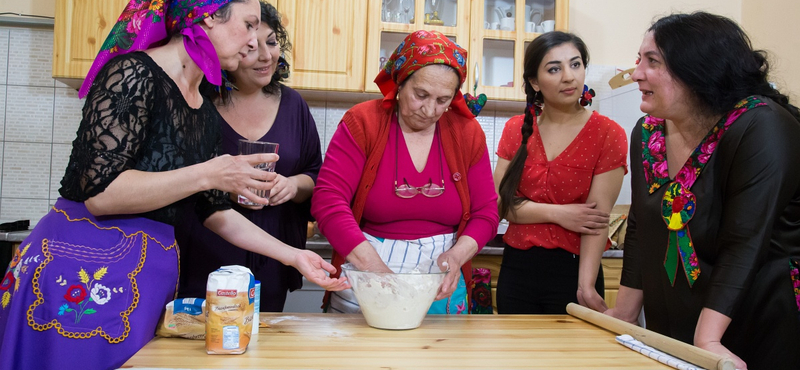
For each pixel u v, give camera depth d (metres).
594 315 1.30
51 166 2.93
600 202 1.81
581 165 1.80
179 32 1.16
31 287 1.05
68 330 1.04
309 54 2.80
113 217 1.10
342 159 1.42
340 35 2.82
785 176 1.10
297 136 1.78
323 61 2.81
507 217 1.89
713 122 1.22
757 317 1.19
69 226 1.08
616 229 2.58
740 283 1.09
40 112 2.92
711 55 1.16
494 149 3.22
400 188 1.44
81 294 1.05
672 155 1.32
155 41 1.17
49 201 2.93
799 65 2.88
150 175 1.04
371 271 1.18
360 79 2.83
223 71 1.61
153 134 1.12
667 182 1.31
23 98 2.91
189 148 1.18
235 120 1.71
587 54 1.83
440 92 1.32
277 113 1.76
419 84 1.31
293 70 2.80
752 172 1.11
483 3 2.90
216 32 1.15
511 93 2.90
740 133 1.14
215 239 1.62
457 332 1.21
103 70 1.10
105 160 1.03
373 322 1.21
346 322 1.27
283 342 1.08
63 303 1.04
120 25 1.18
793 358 1.17
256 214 1.66
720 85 1.17
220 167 1.06
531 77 1.86
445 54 1.31
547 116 1.91
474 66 2.88
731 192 1.16
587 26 3.25
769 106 1.14
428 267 1.35
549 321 1.35
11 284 1.11
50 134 2.93
